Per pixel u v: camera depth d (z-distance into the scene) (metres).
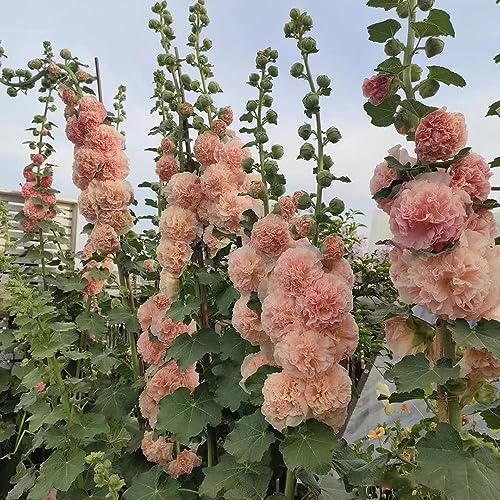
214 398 1.05
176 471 1.15
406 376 0.75
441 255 0.74
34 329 1.18
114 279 1.66
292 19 0.95
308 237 0.95
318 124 0.94
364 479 0.89
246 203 1.10
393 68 0.83
